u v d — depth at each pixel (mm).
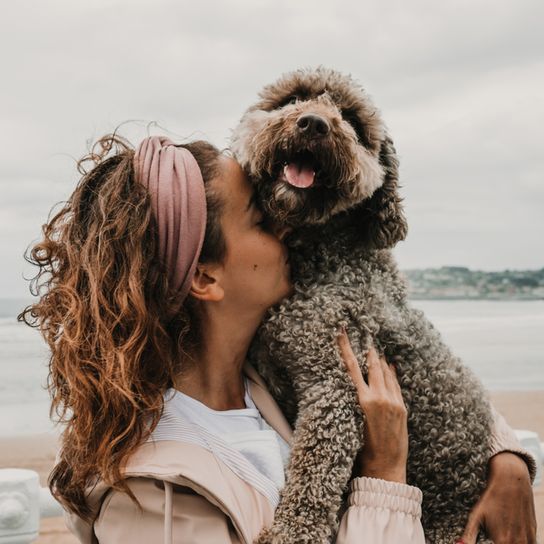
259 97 3205
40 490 2525
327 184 2605
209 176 2148
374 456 2115
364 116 3004
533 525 2340
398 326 2418
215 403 2141
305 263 2512
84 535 2039
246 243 2135
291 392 2445
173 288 2016
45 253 2143
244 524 1836
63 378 2037
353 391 2230
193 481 1788
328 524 2053
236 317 2137
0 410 11062
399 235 2762
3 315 19219
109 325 1928
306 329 2311
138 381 1875
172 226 1989
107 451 1824
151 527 1848
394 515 1985
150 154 2086
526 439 3199
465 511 2334
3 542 2328
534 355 16984
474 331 21250
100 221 2027
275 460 2049
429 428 2344
